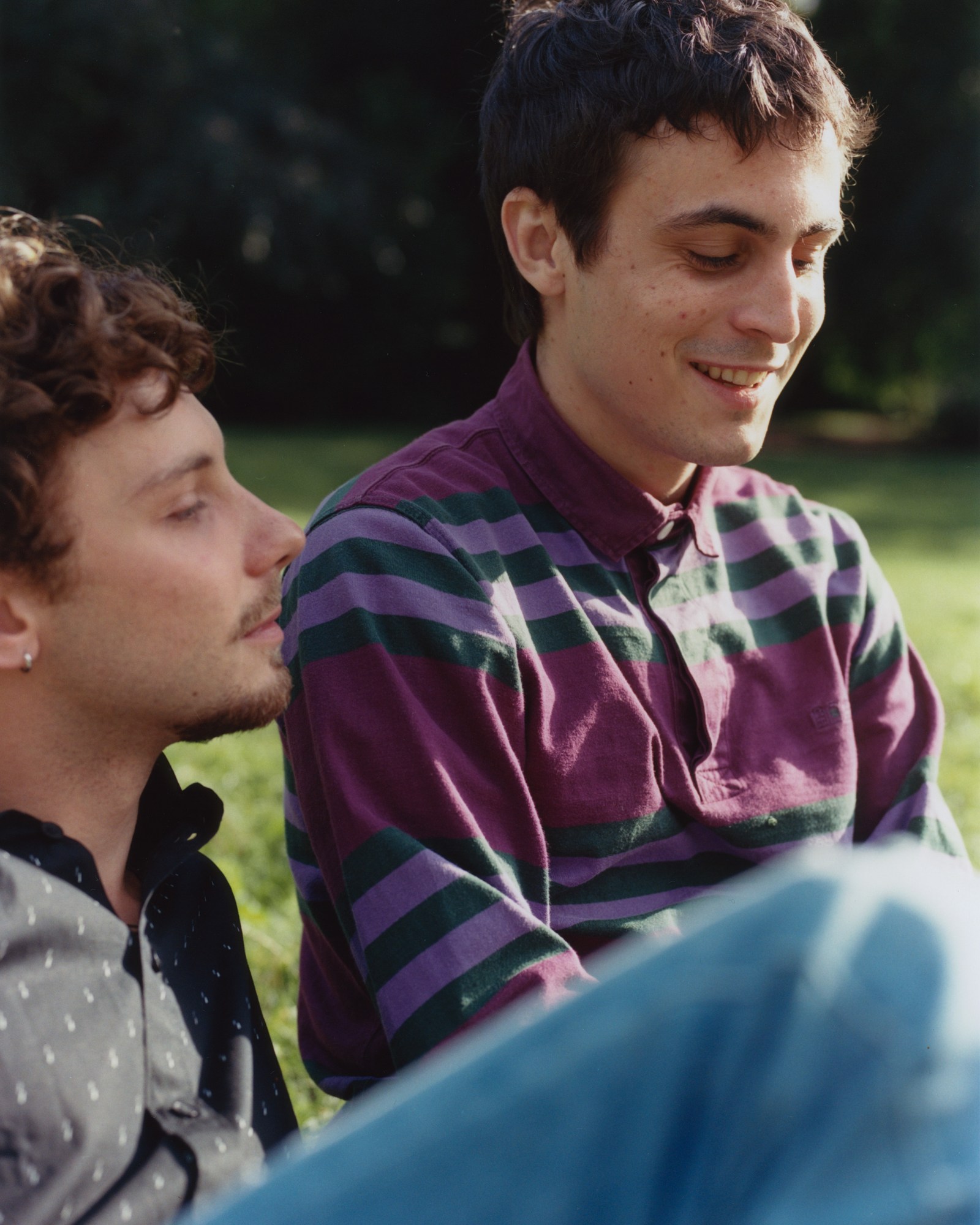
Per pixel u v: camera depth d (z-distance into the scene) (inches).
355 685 52.7
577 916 54.2
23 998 36.7
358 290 693.9
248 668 42.8
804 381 817.5
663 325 54.0
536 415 59.6
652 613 58.3
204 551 41.3
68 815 41.9
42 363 38.5
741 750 58.9
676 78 51.8
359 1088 56.1
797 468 538.9
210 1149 38.8
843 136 57.1
